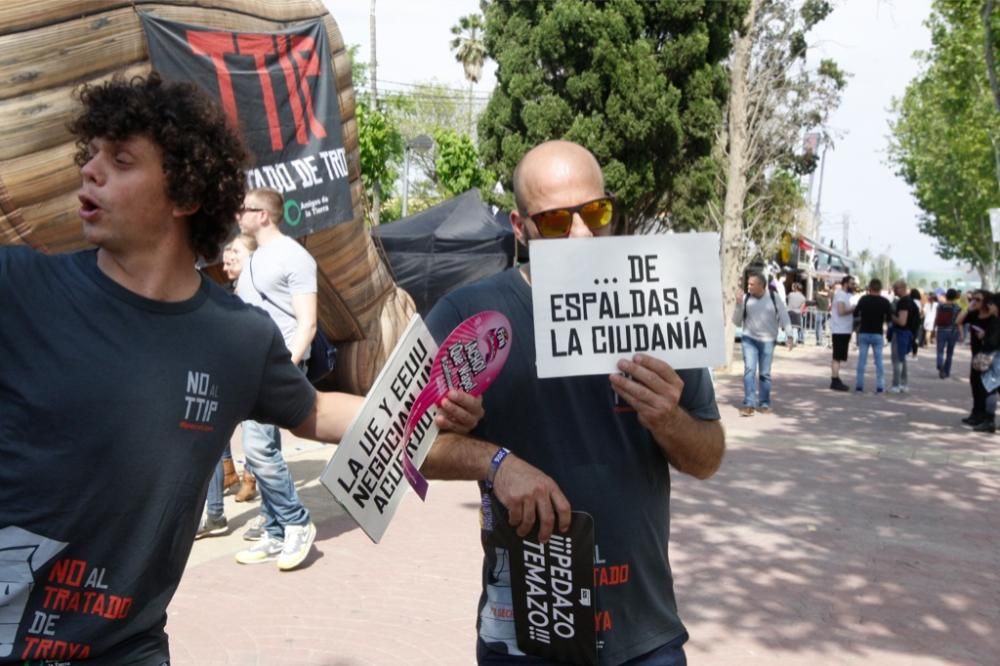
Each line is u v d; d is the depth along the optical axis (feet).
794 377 64.49
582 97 59.00
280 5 21.35
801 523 22.81
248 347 6.32
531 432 7.27
